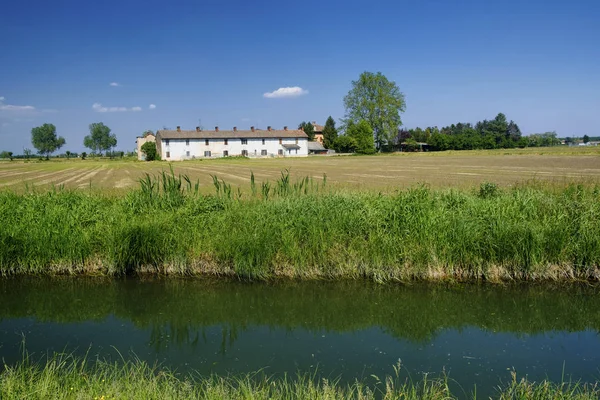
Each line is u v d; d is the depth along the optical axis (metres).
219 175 43.75
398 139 133.62
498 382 6.65
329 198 13.02
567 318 9.36
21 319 9.44
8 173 53.25
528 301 10.13
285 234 11.51
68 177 44.81
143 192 13.94
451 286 10.89
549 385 6.26
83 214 12.97
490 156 83.88
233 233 11.69
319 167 57.62
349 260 11.31
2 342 8.22
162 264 11.86
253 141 111.81
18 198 14.55
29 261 11.94
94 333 8.70
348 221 11.80
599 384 6.58
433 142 130.75
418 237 11.31
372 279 11.24
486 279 11.05
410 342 8.23
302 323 9.20
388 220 11.88
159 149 110.88
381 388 6.45
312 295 10.59
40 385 5.62
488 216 11.64
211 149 109.06
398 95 109.44
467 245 11.09
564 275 10.98
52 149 172.88
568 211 11.95
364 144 107.81
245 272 11.33
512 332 8.70
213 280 11.42
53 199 14.14
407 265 11.18
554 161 60.66
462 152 109.44
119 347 8.02
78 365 7.12
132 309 9.98
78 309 9.98
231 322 9.29
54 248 11.91
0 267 11.89
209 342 8.26
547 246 11.04
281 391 6.14
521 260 10.98
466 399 6.11
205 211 12.85
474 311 9.71
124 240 11.73
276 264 11.41
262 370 7.09
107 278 11.70
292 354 7.71
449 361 7.41
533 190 13.57
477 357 7.58
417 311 9.74
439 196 13.17
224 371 7.05
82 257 11.93
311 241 11.48
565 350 7.87
